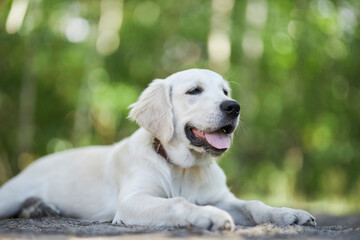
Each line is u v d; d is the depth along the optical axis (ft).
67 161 16.78
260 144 46.55
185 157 13.30
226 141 12.85
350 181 44.04
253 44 40.63
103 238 8.91
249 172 44.45
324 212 26.07
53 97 44.91
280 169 46.68
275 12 41.96
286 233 9.58
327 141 44.80
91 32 40.78
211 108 12.71
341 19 42.39
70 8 39.70
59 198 15.81
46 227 11.40
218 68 38.47
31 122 40.29
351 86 45.34
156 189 13.15
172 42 45.75
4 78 42.47
